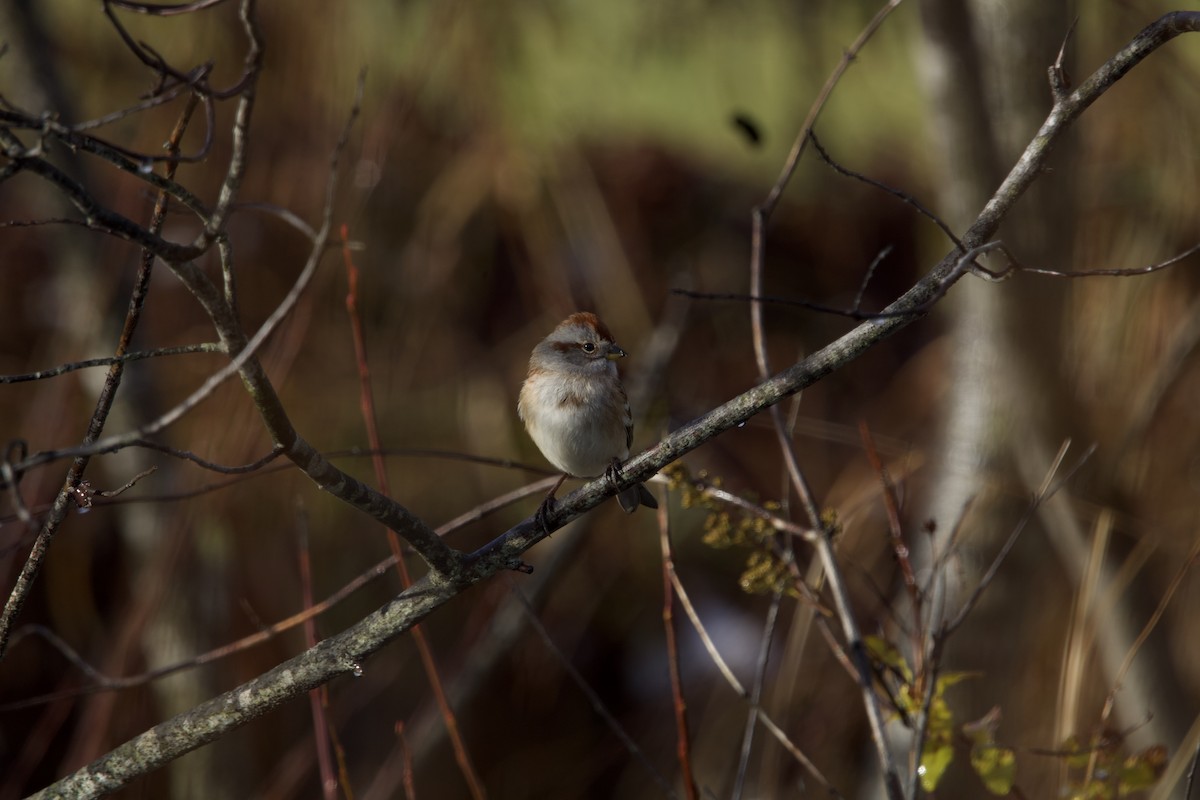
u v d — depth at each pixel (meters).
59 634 11.67
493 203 12.80
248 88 4.02
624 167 15.17
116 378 5.05
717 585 13.96
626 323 13.60
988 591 8.62
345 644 5.51
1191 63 9.95
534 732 12.85
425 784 12.08
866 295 15.79
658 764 12.66
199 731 5.55
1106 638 8.44
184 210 5.88
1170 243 9.37
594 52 12.78
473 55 11.58
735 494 6.96
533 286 13.48
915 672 6.44
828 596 9.80
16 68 10.08
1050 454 8.45
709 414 5.30
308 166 10.95
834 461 14.02
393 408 12.41
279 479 11.24
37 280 12.20
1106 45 9.90
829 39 12.69
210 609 10.16
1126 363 9.18
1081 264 9.34
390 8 10.95
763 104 13.64
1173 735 8.30
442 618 13.09
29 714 11.61
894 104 13.88
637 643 13.59
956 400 9.08
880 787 9.84
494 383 13.04
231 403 9.97
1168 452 9.45
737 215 15.62
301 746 10.66
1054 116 4.91
